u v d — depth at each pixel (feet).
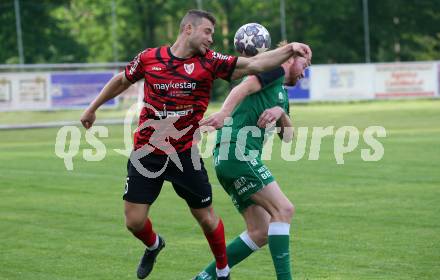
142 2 368.27
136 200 44.01
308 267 51.83
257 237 45.96
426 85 249.55
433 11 375.04
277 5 362.74
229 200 79.36
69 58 333.62
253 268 52.39
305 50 42.04
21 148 137.80
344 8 362.74
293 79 45.62
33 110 196.34
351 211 71.41
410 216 68.44
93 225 67.97
